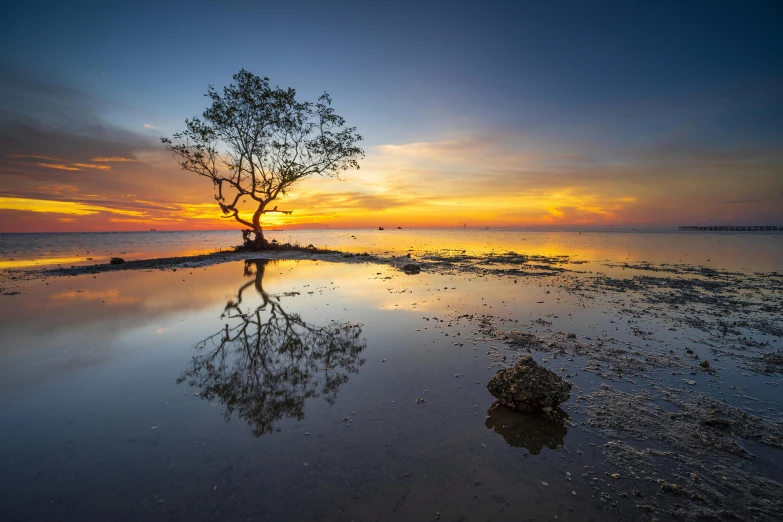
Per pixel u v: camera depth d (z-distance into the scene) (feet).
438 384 19.38
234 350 24.12
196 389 18.54
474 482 12.23
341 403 17.29
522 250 107.76
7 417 15.69
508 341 26.18
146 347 24.45
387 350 24.31
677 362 22.40
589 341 26.16
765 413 16.56
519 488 12.00
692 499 11.56
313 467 12.78
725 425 15.52
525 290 44.45
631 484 12.22
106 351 23.65
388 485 12.02
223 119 83.15
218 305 36.17
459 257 85.30
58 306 35.06
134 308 34.63
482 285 47.83
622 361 22.57
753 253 97.45
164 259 75.66
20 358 22.27
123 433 14.64
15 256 90.74
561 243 144.66
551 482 12.28
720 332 28.17
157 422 15.47
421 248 117.50
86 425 15.16
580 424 15.74
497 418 16.19
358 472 12.60
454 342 25.95
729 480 12.42
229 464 12.87
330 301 38.22
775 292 43.45
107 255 93.86
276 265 69.00
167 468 12.63
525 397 16.48
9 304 35.70
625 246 126.21
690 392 18.58
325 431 14.96
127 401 17.22
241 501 11.22
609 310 34.81
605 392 18.58
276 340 26.16
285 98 85.56
